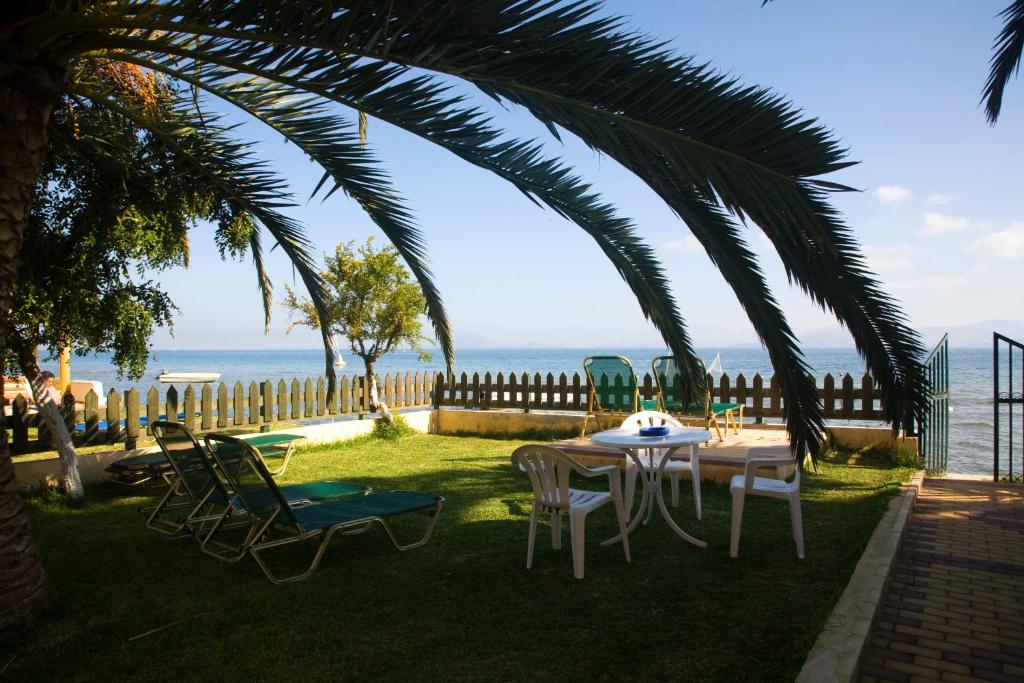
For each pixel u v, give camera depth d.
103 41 3.25
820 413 3.28
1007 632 3.43
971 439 15.66
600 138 2.67
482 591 3.92
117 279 6.02
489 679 2.84
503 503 6.30
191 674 2.93
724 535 5.09
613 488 4.46
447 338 6.08
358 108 3.35
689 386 4.71
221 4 2.85
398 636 3.30
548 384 11.41
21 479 6.52
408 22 2.57
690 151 2.49
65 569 4.37
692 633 3.26
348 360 101.69
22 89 3.18
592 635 3.26
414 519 5.69
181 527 4.90
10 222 3.25
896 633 3.42
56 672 2.95
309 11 2.73
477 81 2.70
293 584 4.08
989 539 5.15
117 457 7.42
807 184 2.35
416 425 11.54
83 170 5.61
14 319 5.43
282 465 7.99
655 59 2.51
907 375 3.08
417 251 5.42
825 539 4.90
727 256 3.35
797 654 2.98
